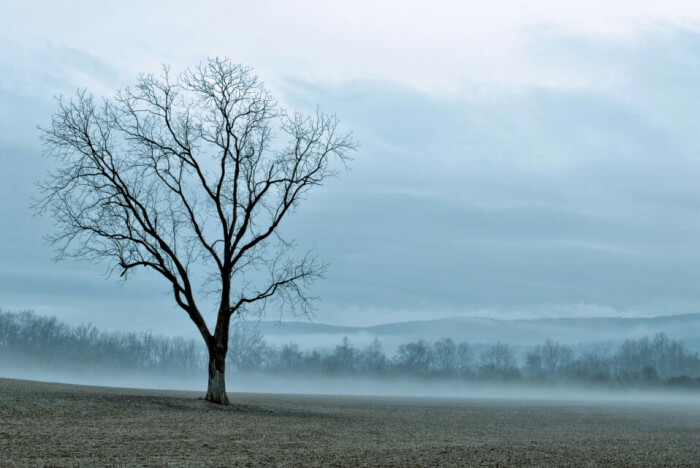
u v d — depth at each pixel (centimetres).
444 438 3828
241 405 5181
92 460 2308
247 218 5034
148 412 4112
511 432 4491
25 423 3228
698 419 6806
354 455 2802
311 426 4116
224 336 5022
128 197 4866
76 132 4841
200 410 4478
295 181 5116
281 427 3903
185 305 4959
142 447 2711
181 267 4912
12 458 2266
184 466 2280
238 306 5050
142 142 4994
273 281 5069
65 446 2608
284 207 5106
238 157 5028
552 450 3338
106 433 3089
